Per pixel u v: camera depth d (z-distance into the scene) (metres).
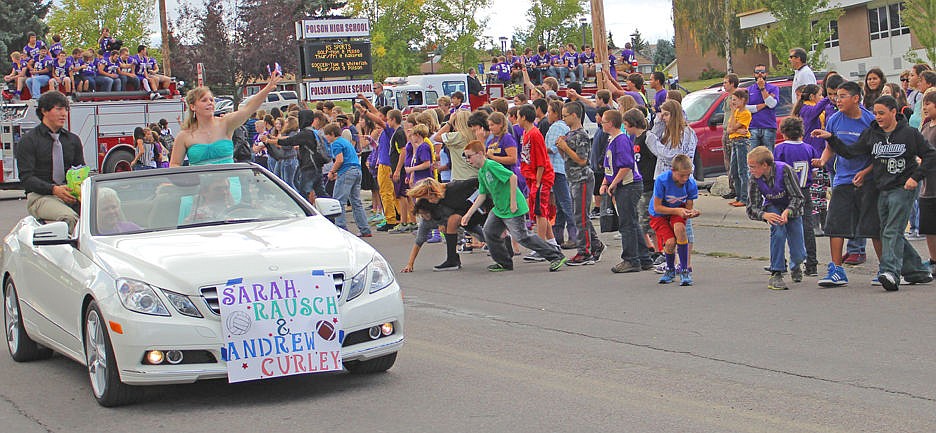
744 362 7.39
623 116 12.42
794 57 15.71
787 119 10.83
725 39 61.25
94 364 6.84
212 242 6.98
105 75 26.72
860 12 49.38
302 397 6.82
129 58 27.28
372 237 16.88
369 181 19.89
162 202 7.73
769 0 45.44
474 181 12.66
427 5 78.69
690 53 71.50
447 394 6.77
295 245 6.94
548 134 13.44
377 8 77.75
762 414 6.04
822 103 13.01
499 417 6.17
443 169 15.34
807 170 10.74
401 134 16.97
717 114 19.08
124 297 6.43
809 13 44.47
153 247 6.90
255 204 7.86
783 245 10.19
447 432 5.88
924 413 5.95
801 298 9.72
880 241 10.24
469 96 34.53
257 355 6.39
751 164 10.12
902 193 9.61
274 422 6.23
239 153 18.69
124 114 26.58
